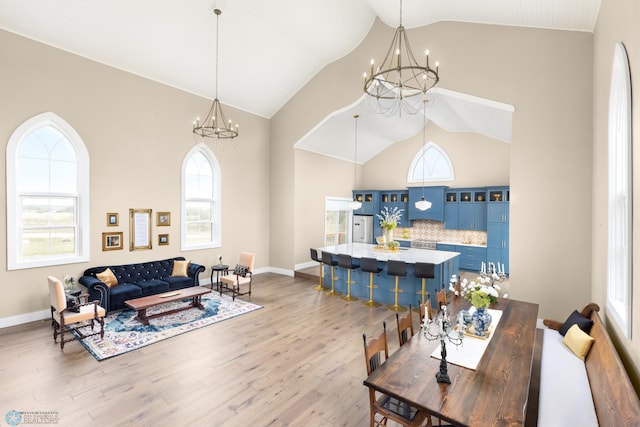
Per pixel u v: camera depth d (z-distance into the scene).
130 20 4.96
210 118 7.07
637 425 1.56
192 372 3.38
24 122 4.66
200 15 5.25
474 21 4.83
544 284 4.43
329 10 5.61
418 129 9.59
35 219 4.91
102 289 4.90
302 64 6.96
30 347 3.91
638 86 2.08
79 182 5.27
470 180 8.94
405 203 9.87
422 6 4.77
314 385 3.16
